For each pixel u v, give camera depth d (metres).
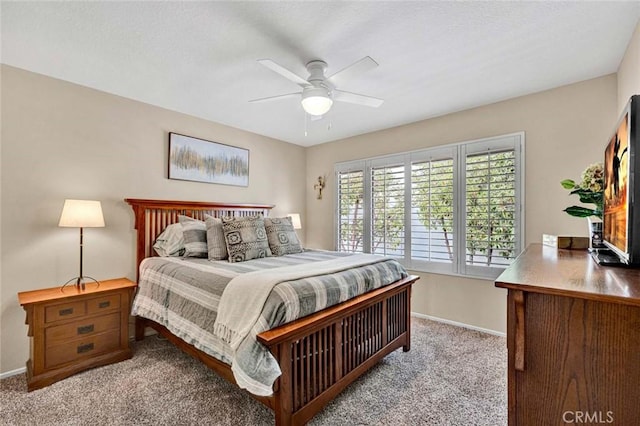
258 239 2.93
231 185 3.93
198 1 1.63
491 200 3.10
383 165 4.00
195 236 2.97
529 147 2.89
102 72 2.47
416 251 3.65
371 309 2.29
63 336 2.26
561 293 0.85
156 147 3.21
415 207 3.69
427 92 2.84
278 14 1.73
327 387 1.87
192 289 2.13
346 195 4.43
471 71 2.43
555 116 2.75
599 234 1.82
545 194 2.81
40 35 1.95
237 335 1.63
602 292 0.82
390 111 3.35
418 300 3.63
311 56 2.17
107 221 2.85
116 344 2.52
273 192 4.50
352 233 4.33
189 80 2.61
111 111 2.89
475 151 3.21
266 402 1.68
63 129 2.61
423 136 3.63
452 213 3.37
